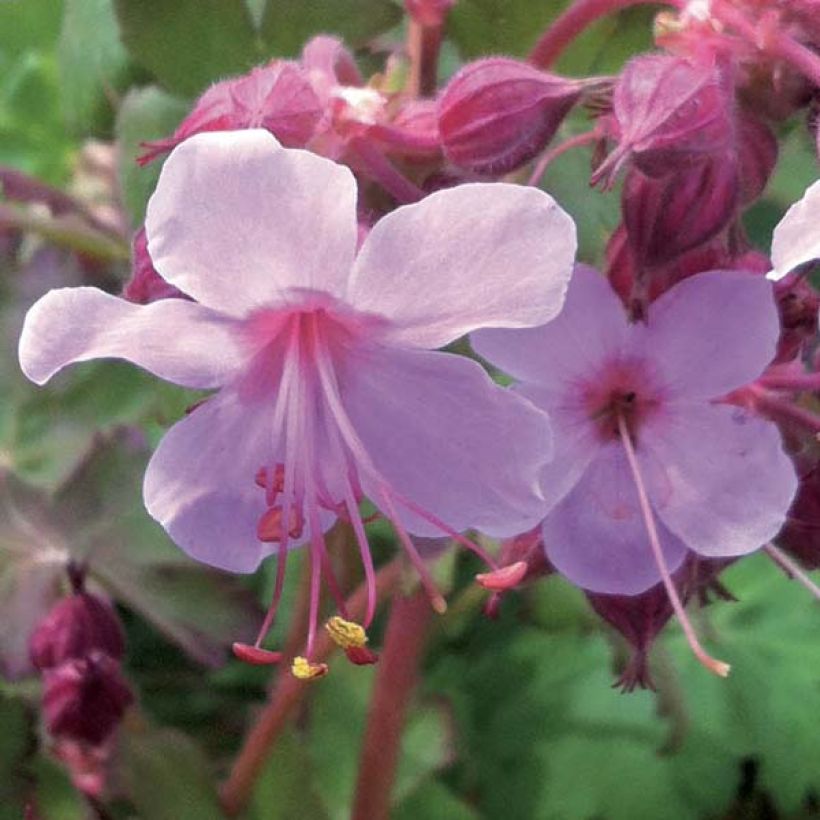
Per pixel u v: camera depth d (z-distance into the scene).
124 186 0.16
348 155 0.12
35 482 0.18
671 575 0.13
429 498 0.12
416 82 0.14
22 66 0.21
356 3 0.15
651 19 0.15
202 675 0.20
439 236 0.11
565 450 0.12
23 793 0.17
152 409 0.18
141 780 0.16
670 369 0.12
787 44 0.12
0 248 0.18
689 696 0.20
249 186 0.11
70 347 0.11
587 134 0.13
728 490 0.12
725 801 0.19
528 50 0.15
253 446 0.12
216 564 0.13
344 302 0.12
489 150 0.12
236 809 0.16
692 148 0.11
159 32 0.15
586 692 0.20
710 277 0.12
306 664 0.12
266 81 0.12
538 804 0.19
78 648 0.15
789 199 0.18
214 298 0.12
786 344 0.13
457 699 0.20
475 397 0.12
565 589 0.20
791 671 0.20
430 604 0.16
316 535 0.12
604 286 0.12
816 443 0.13
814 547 0.13
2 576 0.17
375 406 0.12
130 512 0.17
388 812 0.16
